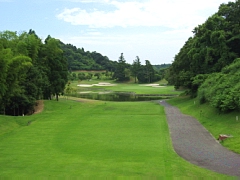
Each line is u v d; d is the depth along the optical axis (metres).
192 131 28.70
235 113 31.27
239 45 56.38
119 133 28.02
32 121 36.62
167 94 87.00
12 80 40.28
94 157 19.58
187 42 74.56
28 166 17.70
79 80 150.12
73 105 59.16
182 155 20.31
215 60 56.97
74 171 16.66
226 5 61.91
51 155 20.25
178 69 67.38
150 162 18.33
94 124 33.47
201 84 49.72
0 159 19.33
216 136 26.27
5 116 38.44
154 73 156.50
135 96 86.31
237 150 21.08
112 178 15.43
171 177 15.69
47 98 66.50
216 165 18.11
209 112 36.94
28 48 50.91
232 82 37.56
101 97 84.38
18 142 24.62
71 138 25.94
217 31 54.88
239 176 16.09
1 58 34.22
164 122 34.12
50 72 61.03
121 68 159.12
